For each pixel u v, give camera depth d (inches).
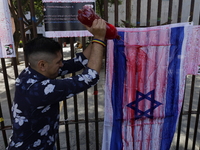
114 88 67.8
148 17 63.4
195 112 78.1
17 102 40.8
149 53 65.2
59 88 37.6
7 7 58.1
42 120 42.1
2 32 59.9
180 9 63.9
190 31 63.5
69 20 60.2
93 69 39.4
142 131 72.0
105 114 69.8
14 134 42.8
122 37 63.6
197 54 66.6
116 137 71.7
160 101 69.6
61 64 44.0
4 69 65.5
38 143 43.7
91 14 40.6
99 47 40.3
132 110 69.7
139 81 67.5
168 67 66.6
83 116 130.6
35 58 38.9
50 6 58.4
